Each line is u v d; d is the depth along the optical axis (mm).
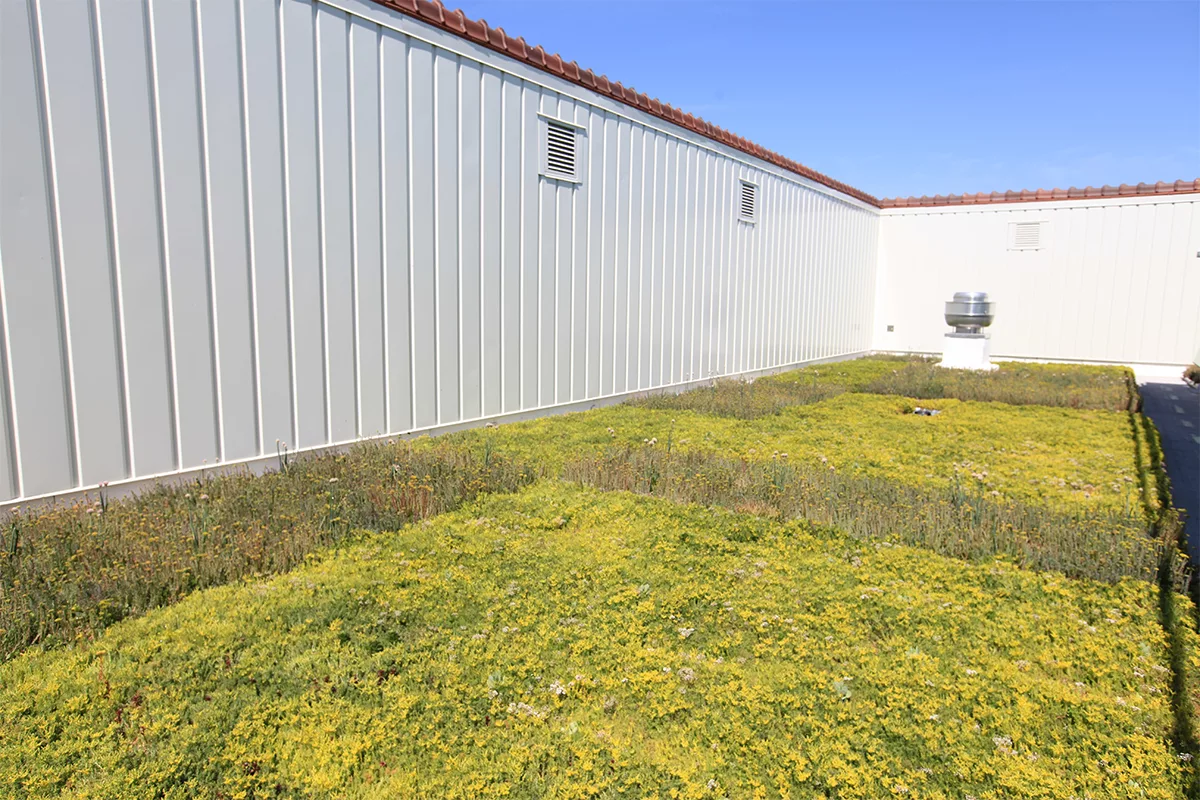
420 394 7008
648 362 10445
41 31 4387
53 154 4488
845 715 2895
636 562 4387
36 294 4480
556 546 4617
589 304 9133
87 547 3986
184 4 5031
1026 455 7320
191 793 2451
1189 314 14914
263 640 3348
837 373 14086
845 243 16672
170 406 5180
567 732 2785
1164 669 3309
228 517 4570
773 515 5355
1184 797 2516
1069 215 15953
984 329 17016
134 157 4855
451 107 7027
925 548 4879
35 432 4539
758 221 13039
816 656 3357
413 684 3068
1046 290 16344
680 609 3801
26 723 2732
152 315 5031
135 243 4902
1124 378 12719
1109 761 2689
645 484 5949
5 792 2400
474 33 7133
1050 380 12398
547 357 8531
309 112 5848
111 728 2713
